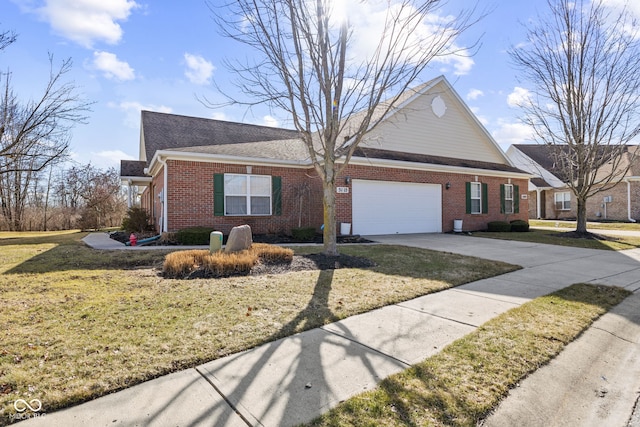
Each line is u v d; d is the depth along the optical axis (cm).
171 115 1834
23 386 262
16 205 2655
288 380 282
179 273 626
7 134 1742
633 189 2353
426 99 1681
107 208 2598
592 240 1300
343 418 234
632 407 263
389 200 1471
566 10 1319
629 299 537
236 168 1284
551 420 243
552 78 1391
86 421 227
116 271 665
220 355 323
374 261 800
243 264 655
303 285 574
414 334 382
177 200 1183
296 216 1403
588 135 1400
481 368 305
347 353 332
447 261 816
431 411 244
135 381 275
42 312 422
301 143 1647
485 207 1772
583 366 321
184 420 230
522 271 732
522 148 3219
